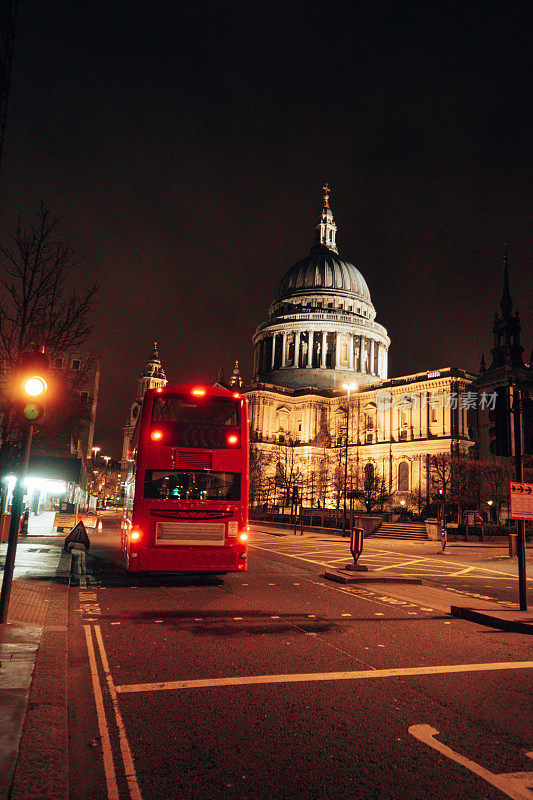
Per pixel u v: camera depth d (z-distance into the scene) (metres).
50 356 18.31
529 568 24.19
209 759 4.91
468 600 13.86
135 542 14.68
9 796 3.99
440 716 6.02
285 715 5.96
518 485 11.77
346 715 6.00
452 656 8.48
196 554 14.83
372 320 130.00
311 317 119.00
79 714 5.91
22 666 6.96
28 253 16.88
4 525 25.78
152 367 152.75
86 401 23.47
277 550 28.95
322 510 68.94
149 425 15.30
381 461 92.75
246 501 15.48
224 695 6.56
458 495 64.06
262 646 8.83
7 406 16.47
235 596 13.85
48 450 32.84
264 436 105.44
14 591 12.32
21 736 5.00
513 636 9.97
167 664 7.77
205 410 15.72
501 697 6.66
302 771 4.72
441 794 4.38
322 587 15.80
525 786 4.54
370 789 4.43
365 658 8.26
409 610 12.40
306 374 115.81
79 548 25.16
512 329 76.12
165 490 14.98
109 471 149.75
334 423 106.06
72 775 4.57
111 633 9.57
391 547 34.19
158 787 4.41
